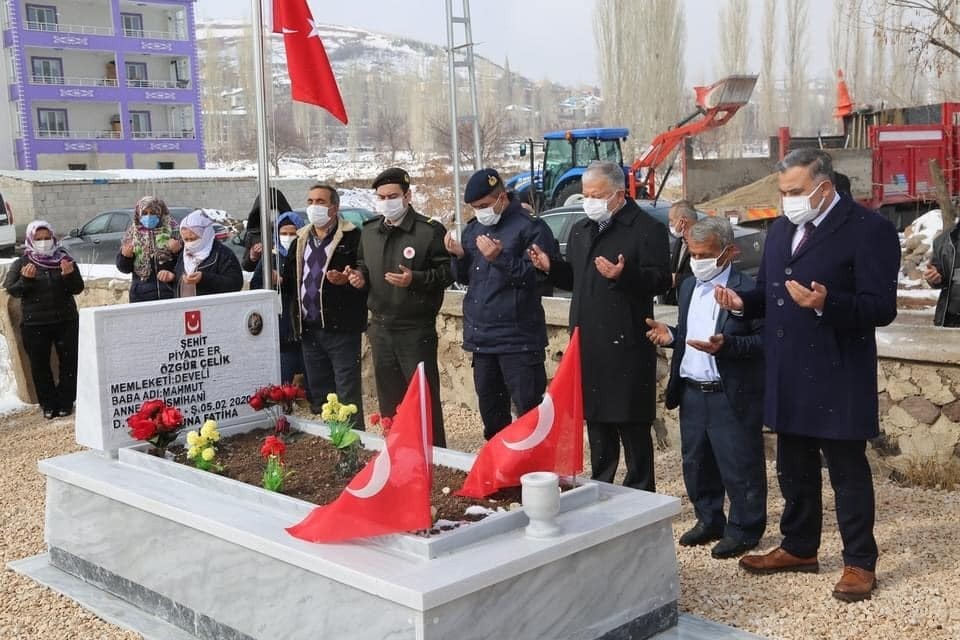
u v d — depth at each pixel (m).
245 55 69.31
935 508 5.09
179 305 5.05
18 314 9.12
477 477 3.89
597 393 4.81
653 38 43.69
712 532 4.79
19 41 41.56
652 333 4.53
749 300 4.25
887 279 3.81
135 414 4.79
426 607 2.97
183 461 4.73
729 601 4.09
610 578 3.59
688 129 17.62
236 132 71.44
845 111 19.72
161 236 7.64
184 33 45.47
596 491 3.86
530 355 5.25
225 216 22.17
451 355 7.88
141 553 4.19
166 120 45.94
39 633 4.07
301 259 6.17
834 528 4.90
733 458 4.53
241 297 5.33
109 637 3.99
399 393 5.81
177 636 3.93
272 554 3.48
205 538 3.81
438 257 5.55
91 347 4.77
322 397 6.42
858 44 39.25
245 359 5.37
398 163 67.06
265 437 5.26
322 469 4.57
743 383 4.47
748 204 15.88
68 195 29.83
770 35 47.97
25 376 9.30
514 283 5.14
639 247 4.68
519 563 3.24
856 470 4.00
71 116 43.59
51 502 4.75
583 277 4.82
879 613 3.86
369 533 3.39
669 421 6.45
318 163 71.62
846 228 3.88
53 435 7.99
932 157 16.81
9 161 43.25
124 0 43.62
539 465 3.81
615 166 4.70
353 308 6.11
